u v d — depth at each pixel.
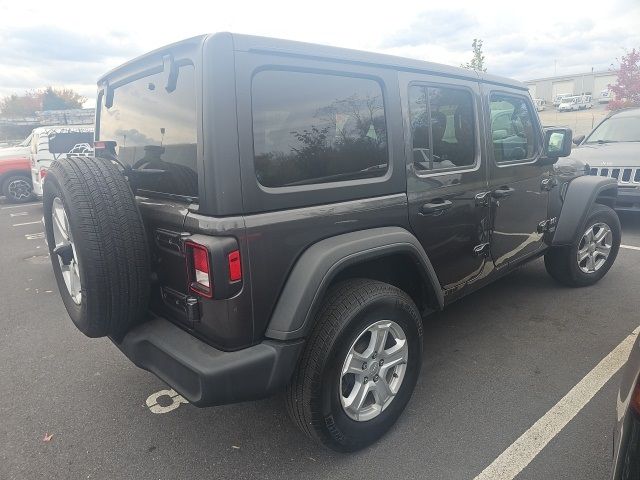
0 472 2.46
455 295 3.25
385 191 2.56
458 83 3.05
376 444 2.58
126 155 2.71
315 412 2.24
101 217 2.13
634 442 1.49
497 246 3.52
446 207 2.91
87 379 3.36
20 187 12.45
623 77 21.70
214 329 2.08
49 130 10.16
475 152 3.22
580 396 2.92
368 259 2.36
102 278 2.14
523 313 4.13
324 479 2.35
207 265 1.97
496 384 3.09
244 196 1.99
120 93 2.72
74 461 2.53
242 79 1.98
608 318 3.98
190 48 2.01
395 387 2.60
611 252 4.70
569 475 2.31
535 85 64.44
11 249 7.34
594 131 7.83
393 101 2.61
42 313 4.63
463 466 2.39
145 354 2.33
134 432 2.76
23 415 2.95
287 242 2.13
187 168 2.11
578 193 4.25
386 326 2.47
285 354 2.13
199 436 2.71
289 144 2.15
